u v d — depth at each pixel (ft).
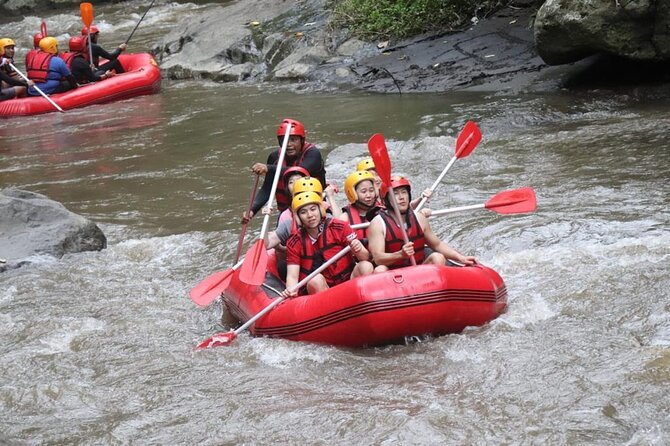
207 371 23.70
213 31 74.64
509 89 53.88
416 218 25.93
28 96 63.46
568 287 27.20
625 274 27.71
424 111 51.78
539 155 41.91
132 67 69.05
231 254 33.73
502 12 63.52
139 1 111.45
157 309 28.86
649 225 31.86
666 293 26.14
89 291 30.63
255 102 59.67
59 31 98.94
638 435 18.99
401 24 65.36
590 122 46.32
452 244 32.42
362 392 21.86
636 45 48.88
